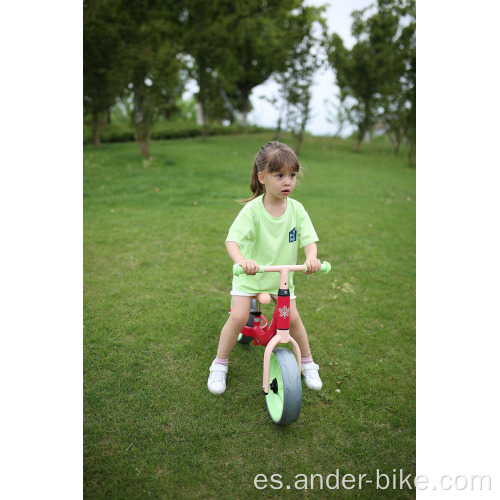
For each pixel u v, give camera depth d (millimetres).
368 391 2600
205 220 5719
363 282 4172
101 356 2730
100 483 1897
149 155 10633
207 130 15109
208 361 2746
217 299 3590
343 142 16766
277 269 2184
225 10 16422
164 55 9859
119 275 3967
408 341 3188
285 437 2188
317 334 3186
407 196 8117
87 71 11281
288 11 16906
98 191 7156
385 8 13289
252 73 17859
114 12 9852
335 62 13758
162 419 2250
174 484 1905
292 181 2270
